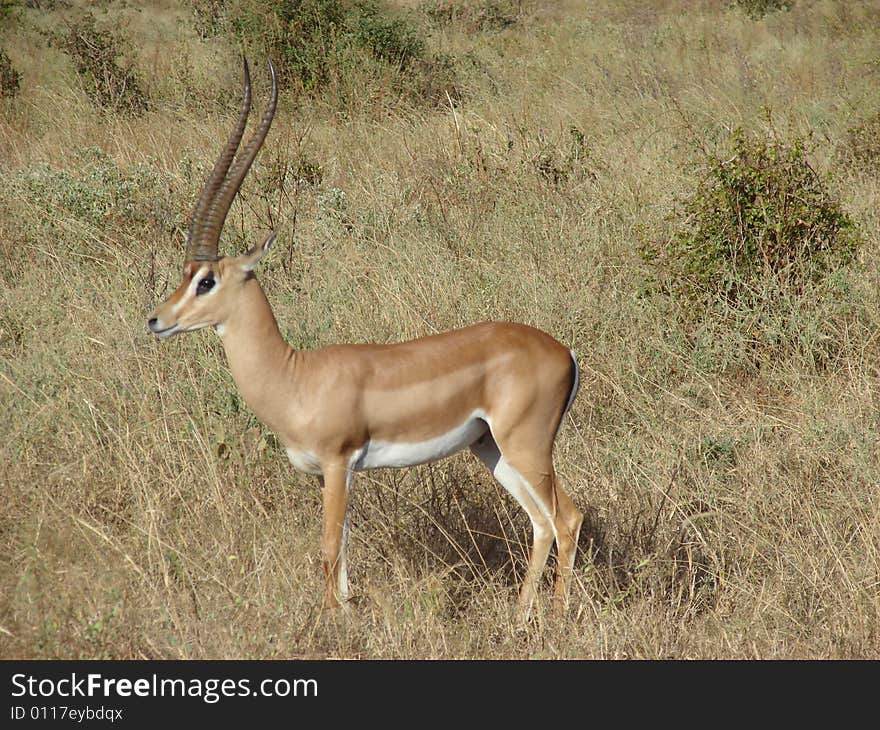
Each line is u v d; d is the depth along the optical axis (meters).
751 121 21.14
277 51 24.42
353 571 9.12
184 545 8.95
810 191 13.41
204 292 8.00
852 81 24.67
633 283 13.71
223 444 9.80
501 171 18.00
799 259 13.01
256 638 7.90
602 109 22.84
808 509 9.64
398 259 14.12
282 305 13.07
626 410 11.73
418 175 18.16
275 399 8.15
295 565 9.02
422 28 28.94
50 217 15.55
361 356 8.22
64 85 24.48
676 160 18.23
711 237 13.28
